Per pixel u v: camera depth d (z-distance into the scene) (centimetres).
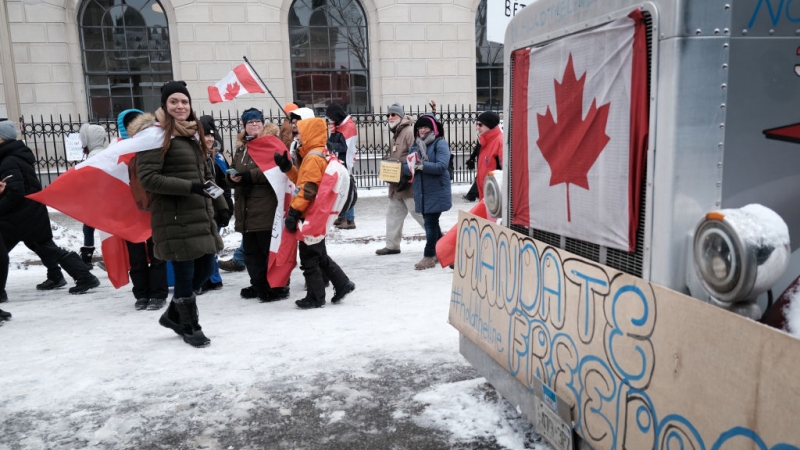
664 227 193
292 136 641
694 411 174
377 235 966
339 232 995
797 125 196
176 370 412
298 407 349
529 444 298
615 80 215
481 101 1767
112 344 475
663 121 191
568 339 240
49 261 686
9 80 1447
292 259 556
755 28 188
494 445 298
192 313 461
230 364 420
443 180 703
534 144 278
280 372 402
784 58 191
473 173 1566
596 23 226
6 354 459
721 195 192
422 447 299
